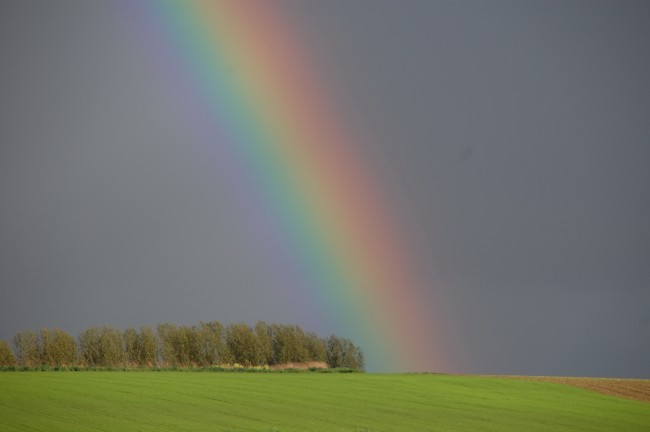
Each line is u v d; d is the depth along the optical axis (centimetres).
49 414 4981
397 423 5147
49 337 8762
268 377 7881
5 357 8512
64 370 8300
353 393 6681
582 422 5572
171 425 4738
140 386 6494
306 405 5819
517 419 5569
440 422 5269
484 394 7050
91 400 5603
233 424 4850
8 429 4444
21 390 5969
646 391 7975
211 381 7169
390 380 7975
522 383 8181
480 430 5006
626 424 5581
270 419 5112
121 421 4812
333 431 4691
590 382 8644
